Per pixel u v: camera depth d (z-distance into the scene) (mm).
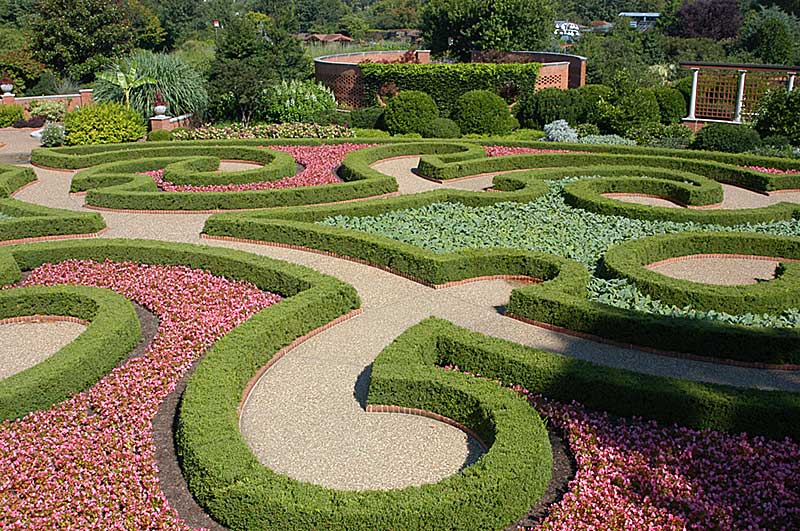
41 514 5871
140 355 8922
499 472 5910
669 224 13664
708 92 28500
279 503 5637
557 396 7637
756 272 11758
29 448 6758
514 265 11180
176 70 27016
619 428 7047
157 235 13516
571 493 6059
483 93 25922
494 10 36125
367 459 6820
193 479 6156
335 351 8984
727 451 6688
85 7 38062
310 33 72562
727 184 18578
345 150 21719
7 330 9711
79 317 9883
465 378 7535
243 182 17141
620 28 55750
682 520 5703
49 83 35281
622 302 9797
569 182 17047
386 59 38250
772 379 8070
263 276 10773
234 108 28594
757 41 45406
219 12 67562
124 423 7238
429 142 21953
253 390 8109
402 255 11320
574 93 26953
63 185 18125
